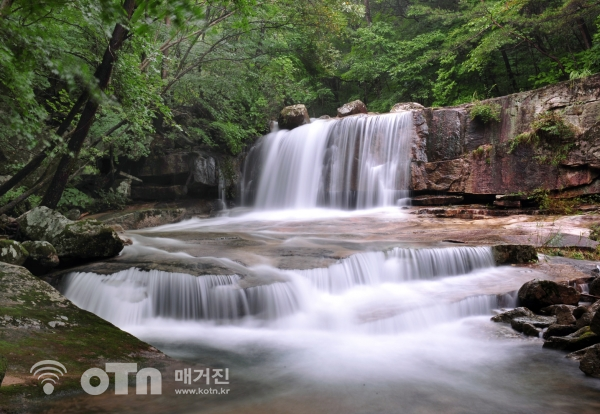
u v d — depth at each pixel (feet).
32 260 23.72
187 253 27.17
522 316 20.76
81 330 15.93
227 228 41.65
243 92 59.16
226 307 21.24
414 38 82.64
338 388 14.16
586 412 12.51
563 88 43.45
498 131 47.06
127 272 22.97
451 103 74.90
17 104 12.17
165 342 18.84
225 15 43.80
